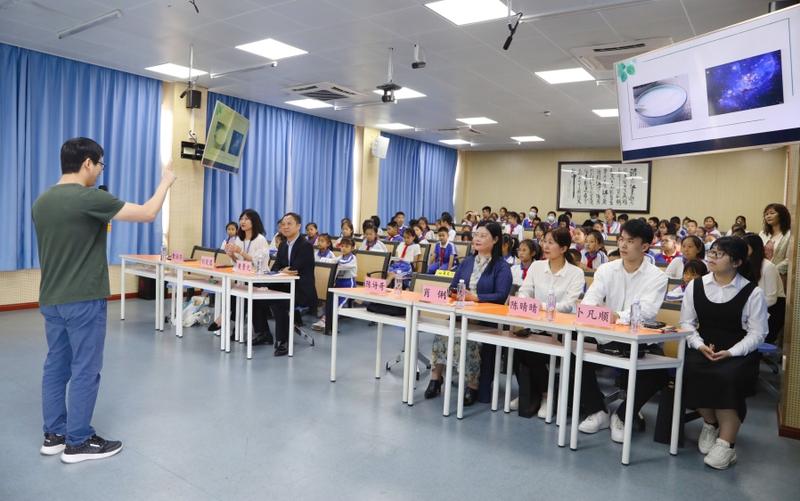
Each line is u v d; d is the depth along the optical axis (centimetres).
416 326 339
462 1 431
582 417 337
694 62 275
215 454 261
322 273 548
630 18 443
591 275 444
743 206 1138
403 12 452
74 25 510
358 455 267
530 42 513
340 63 613
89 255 245
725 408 269
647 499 238
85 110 646
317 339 515
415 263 704
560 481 250
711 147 273
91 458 250
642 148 304
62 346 253
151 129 711
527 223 1149
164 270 536
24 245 602
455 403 351
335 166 1005
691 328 297
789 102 243
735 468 274
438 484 241
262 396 347
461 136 1148
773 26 245
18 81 588
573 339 330
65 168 248
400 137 1182
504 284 353
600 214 1260
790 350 318
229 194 816
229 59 611
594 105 787
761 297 284
